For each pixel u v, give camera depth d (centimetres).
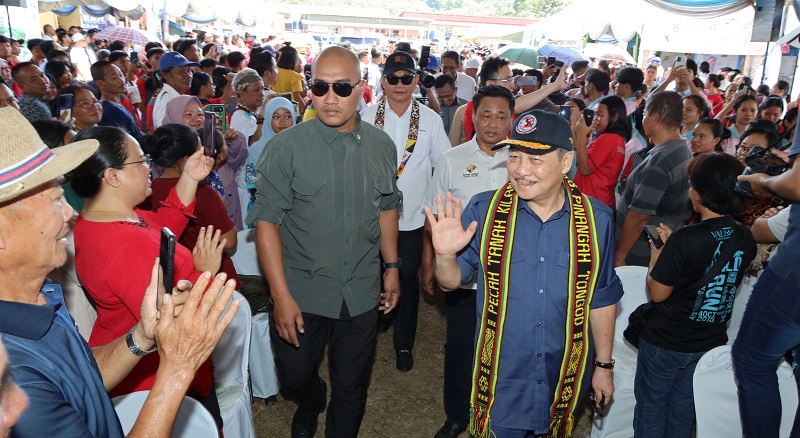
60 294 127
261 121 475
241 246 352
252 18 1875
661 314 243
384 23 4894
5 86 365
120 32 1380
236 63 786
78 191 184
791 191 206
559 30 1255
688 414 251
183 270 203
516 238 200
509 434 209
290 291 257
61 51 746
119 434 126
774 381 230
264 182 242
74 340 118
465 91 699
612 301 207
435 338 423
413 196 362
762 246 279
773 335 221
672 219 326
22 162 104
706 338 237
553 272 199
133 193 191
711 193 223
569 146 189
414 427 321
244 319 263
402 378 369
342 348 259
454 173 302
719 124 392
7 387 83
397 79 353
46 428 99
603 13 1098
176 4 1353
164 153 257
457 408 297
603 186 395
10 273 113
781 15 577
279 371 265
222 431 230
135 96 694
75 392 110
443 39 4694
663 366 244
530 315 201
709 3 688
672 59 1519
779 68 1018
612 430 288
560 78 382
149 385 203
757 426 229
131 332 145
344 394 261
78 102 403
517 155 188
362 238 254
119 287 180
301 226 248
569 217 198
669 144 322
